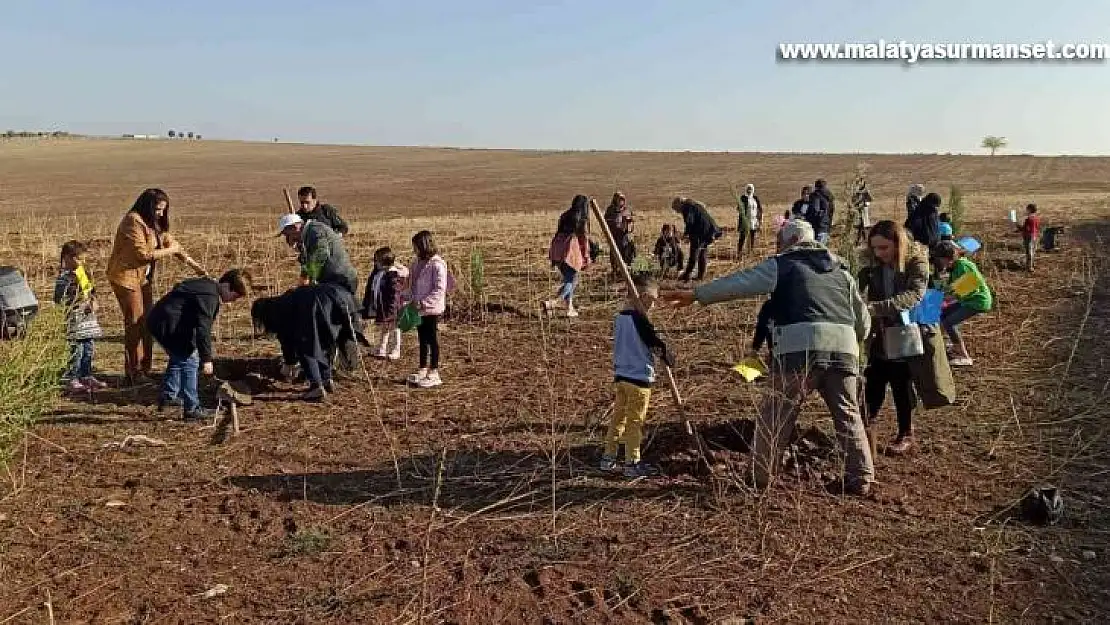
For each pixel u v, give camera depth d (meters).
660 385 7.91
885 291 5.89
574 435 6.61
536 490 5.54
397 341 9.23
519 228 24.23
